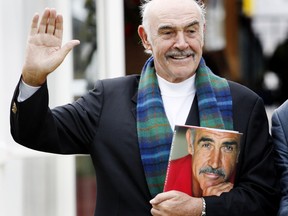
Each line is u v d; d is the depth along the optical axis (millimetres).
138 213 3428
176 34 3389
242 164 3494
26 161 5223
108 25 5484
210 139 3348
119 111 3547
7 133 4965
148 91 3537
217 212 3344
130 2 6551
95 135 3529
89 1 5523
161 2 3418
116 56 5496
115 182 3461
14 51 5023
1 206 4918
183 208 3314
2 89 4922
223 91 3541
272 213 3516
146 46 3588
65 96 5355
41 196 5309
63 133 3480
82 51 5516
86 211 5625
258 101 3564
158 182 3414
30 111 3324
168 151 3426
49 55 3338
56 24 3375
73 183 5453
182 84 3551
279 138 3584
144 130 3469
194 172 3350
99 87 3631
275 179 3531
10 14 4996
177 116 3533
